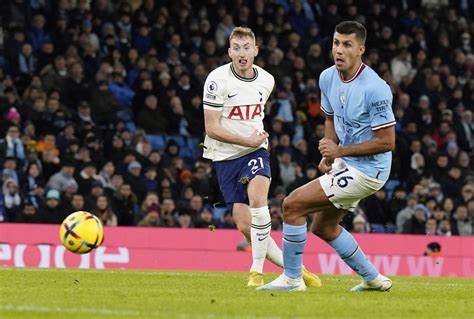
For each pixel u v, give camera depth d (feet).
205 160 92.27
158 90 97.91
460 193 98.02
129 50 99.40
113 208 83.20
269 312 30.73
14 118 87.92
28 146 86.84
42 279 46.03
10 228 73.10
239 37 44.98
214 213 88.02
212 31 105.70
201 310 30.91
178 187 88.94
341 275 66.13
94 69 96.68
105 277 49.65
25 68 95.20
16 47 95.20
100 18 100.73
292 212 39.24
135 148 91.04
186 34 103.96
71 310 30.09
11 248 72.84
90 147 88.12
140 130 92.27
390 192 96.32
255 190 44.14
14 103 90.27
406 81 110.32
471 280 63.16
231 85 45.16
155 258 75.25
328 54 110.42
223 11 105.81
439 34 115.96
